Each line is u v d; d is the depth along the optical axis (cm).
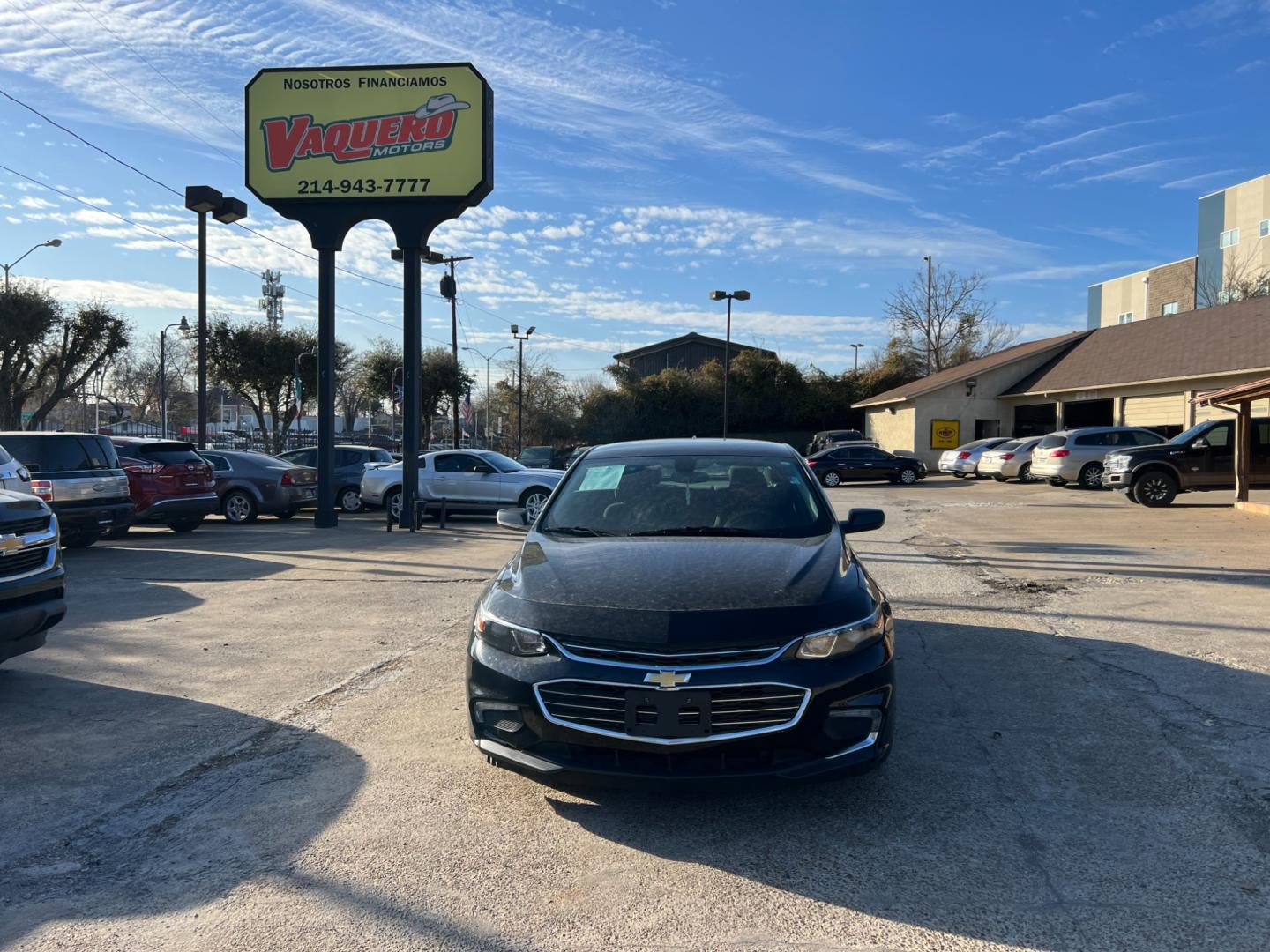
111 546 1295
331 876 322
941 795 387
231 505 1720
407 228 1537
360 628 725
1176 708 496
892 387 4988
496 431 5622
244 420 8581
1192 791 388
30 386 3638
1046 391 3102
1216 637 648
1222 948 273
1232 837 346
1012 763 421
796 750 343
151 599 852
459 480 1686
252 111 1530
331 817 372
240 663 616
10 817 373
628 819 368
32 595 535
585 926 289
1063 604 782
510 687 358
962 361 5853
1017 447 2736
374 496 1784
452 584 932
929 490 2488
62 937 284
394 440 5441
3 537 518
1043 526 1415
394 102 1520
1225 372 2286
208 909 301
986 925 287
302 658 627
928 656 612
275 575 996
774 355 5147
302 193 1530
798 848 341
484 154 1514
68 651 651
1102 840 344
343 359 5425
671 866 328
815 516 485
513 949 276
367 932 287
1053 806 375
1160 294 5619
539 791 397
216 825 365
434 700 530
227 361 4250
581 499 514
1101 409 3136
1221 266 5131
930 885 312
